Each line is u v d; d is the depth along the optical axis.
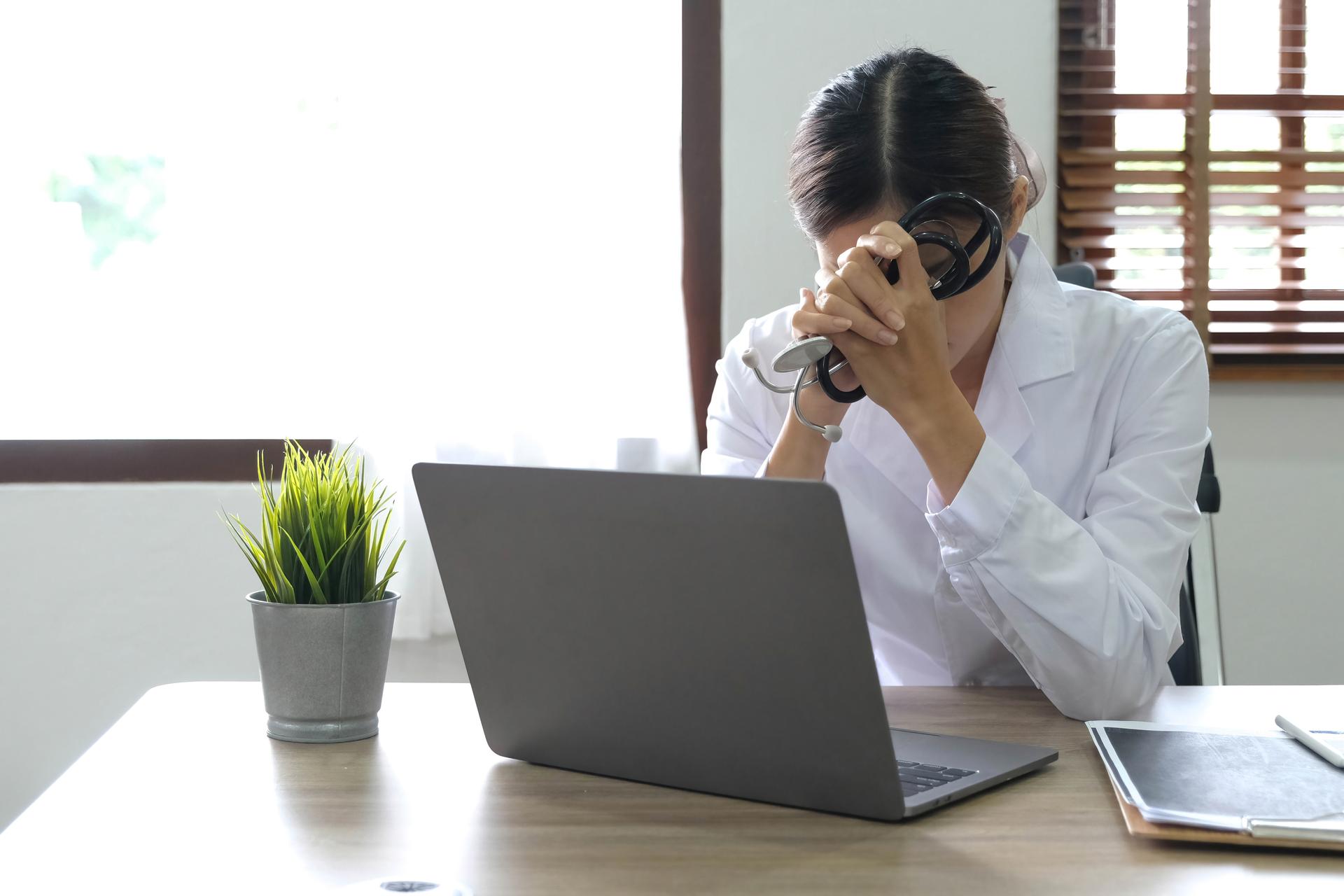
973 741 0.90
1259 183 2.27
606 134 2.25
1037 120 2.28
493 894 0.64
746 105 2.27
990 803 0.78
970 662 1.33
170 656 2.33
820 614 0.71
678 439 2.28
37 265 2.38
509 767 0.88
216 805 0.79
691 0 2.26
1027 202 1.17
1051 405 1.28
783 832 0.73
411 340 2.25
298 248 2.33
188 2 2.33
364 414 2.26
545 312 2.25
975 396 1.35
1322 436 2.31
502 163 2.23
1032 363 1.27
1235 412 2.31
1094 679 1.00
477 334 2.24
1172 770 0.79
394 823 0.76
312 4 2.29
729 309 2.30
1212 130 2.31
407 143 2.23
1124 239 2.29
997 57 2.27
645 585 0.77
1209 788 0.75
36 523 2.31
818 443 1.15
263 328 2.35
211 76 2.33
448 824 0.75
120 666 2.33
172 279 2.37
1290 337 2.28
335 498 0.97
